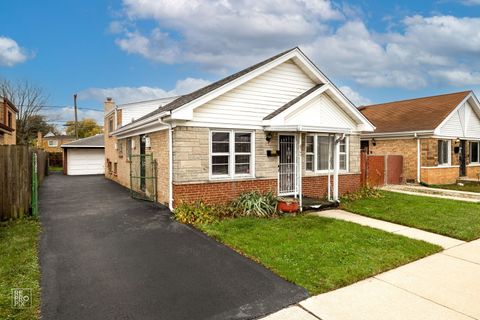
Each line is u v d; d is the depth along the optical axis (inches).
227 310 152.4
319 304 158.7
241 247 236.7
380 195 496.1
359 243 250.8
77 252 227.9
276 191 419.2
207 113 367.2
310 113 429.4
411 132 671.1
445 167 701.9
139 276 189.0
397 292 172.1
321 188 466.9
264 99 410.0
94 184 676.1
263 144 408.8
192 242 253.1
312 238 260.2
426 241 266.7
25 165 327.9
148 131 450.6
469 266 212.5
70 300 158.9
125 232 279.1
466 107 757.9
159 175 416.5
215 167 378.9
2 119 780.6
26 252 219.6
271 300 162.1
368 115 892.0
